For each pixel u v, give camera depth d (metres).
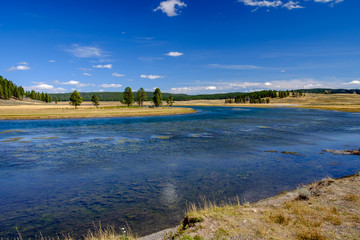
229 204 11.14
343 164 18.95
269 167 18.22
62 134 37.41
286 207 9.29
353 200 9.48
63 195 12.96
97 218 10.22
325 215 8.09
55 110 88.19
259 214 8.60
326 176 15.72
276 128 44.50
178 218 10.05
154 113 84.25
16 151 24.83
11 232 9.16
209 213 8.63
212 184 14.44
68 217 10.37
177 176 16.19
